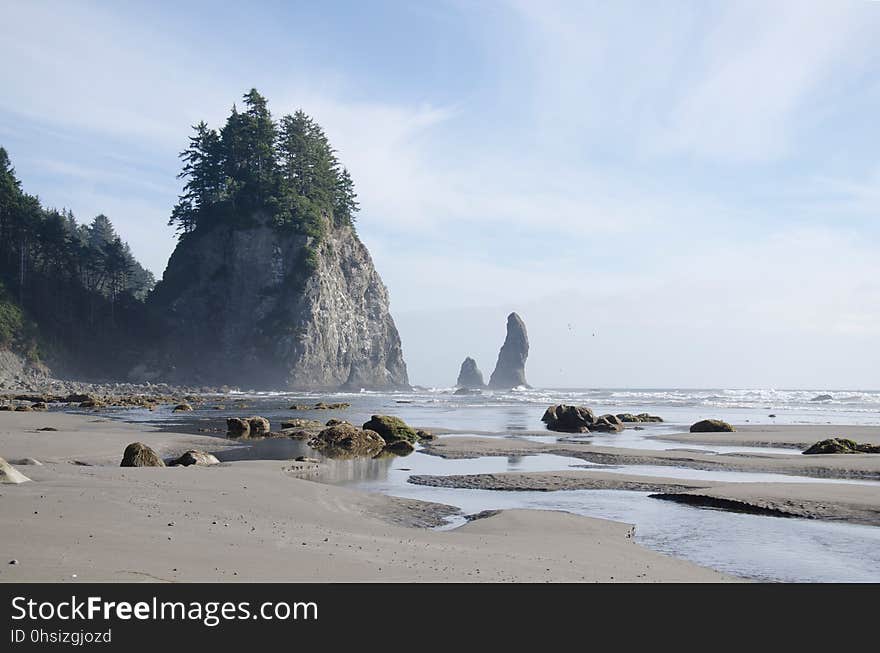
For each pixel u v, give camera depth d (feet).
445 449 112.78
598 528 50.44
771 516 57.21
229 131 472.44
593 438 141.49
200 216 474.49
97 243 609.01
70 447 93.76
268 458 96.58
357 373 480.23
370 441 116.06
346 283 490.08
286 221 449.06
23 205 407.03
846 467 90.84
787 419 217.77
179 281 461.78
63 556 30.96
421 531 47.55
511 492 70.13
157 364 430.61
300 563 33.65
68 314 419.74
